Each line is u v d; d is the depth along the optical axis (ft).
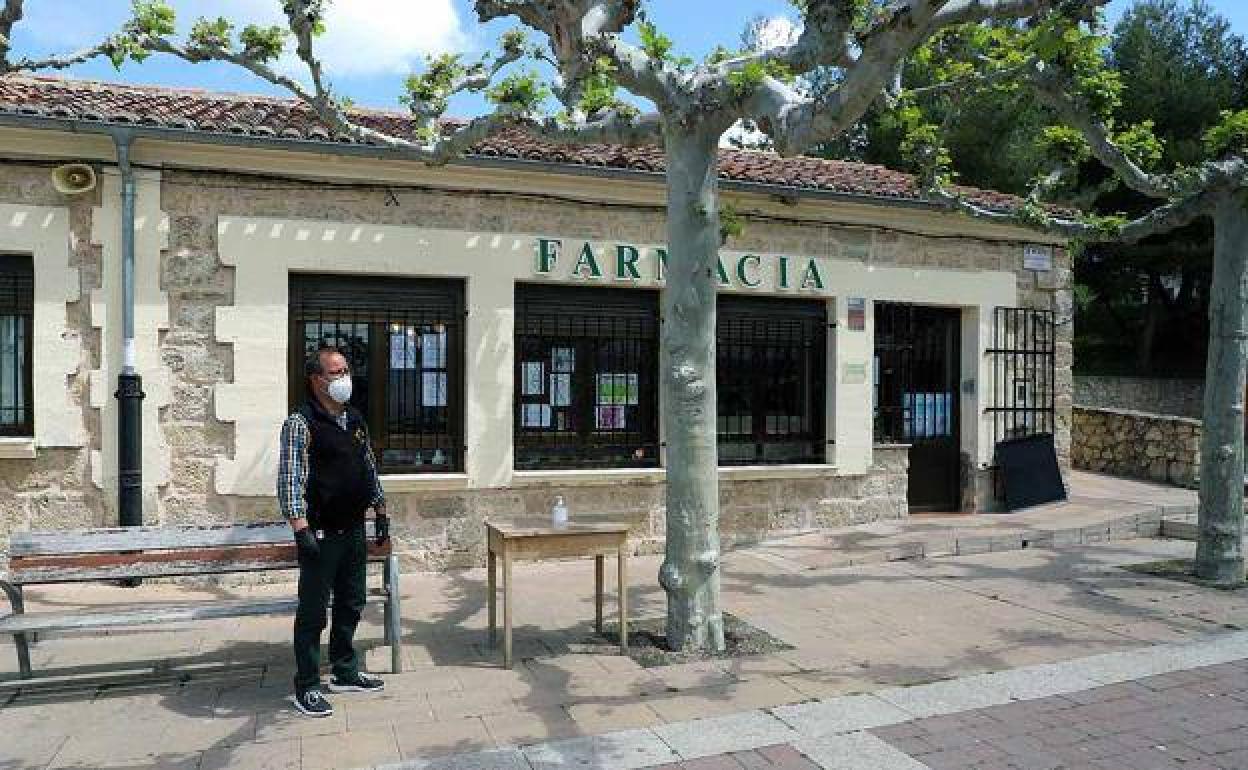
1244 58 77.56
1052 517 34.12
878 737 14.67
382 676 17.97
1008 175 64.59
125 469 24.22
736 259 30.91
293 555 18.94
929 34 16.80
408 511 27.14
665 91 18.75
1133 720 15.49
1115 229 26.94
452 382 27.78
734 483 31.27
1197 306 85.35
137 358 24.61
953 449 36.14
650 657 19.02
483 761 13.75
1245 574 27.32
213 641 20.52
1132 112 72.38
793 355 32.68
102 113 23.76
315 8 20.04
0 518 24.02
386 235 26.53
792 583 26.08
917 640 20.44
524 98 20.11
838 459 32.55
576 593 25.05
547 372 28.96
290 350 26.14
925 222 34.06
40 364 24.06
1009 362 36.09
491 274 27.63
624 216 29.35
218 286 25.30
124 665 18.66
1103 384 73.15
